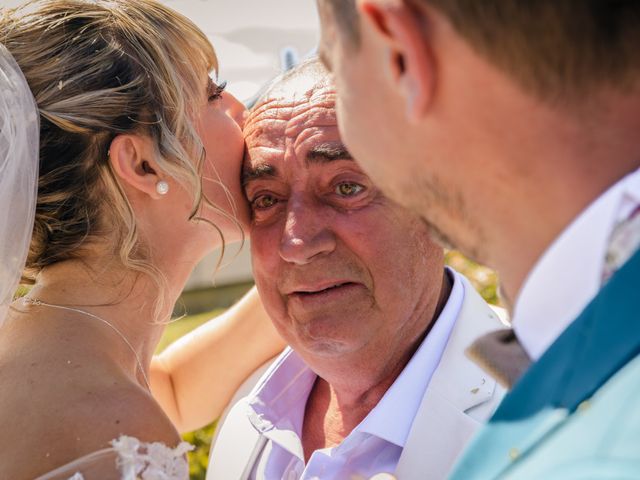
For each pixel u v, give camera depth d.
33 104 1.86
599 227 0.95
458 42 1.00
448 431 1.95
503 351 1.24
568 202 1.02
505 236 1.10
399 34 1.03
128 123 1.93
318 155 2.00
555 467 0.87
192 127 2.02
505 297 1.20
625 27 0.93
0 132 1.81
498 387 2.00
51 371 1.76
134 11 2.01
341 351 2.08
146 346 2.01
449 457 1.93
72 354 1.81
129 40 1.97
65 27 1.95
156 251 2.02
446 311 2.12
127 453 1.61
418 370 2.05
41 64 1.91
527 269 1.09
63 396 1.71
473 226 1.13
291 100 2.10
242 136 2.18
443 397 1.99
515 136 1.01
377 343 2.08
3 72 1.84
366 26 1.11
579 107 0.97
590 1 0.93
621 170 0.98
